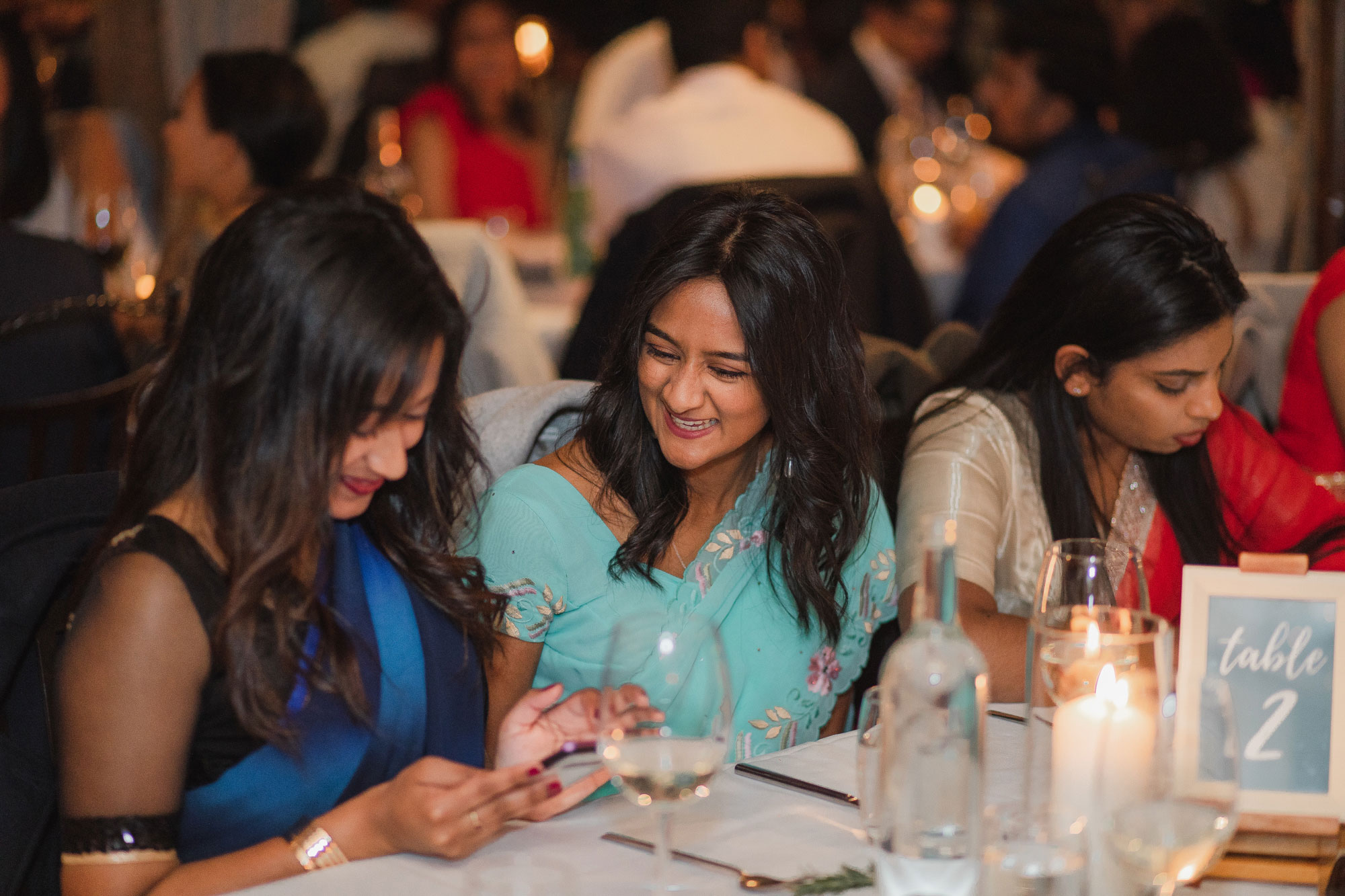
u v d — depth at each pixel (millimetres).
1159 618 1171
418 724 1433
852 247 3428
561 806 1274
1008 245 3879
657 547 1659
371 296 1197
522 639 1626
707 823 1262
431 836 1166
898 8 6062
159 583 1218
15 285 2721
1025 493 1951
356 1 6043
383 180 3994
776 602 1717
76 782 1213
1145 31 3973
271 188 3242
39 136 3295
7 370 2688
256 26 5734
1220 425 2043
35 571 1366
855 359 1665
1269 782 1196
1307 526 2020
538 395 1872
